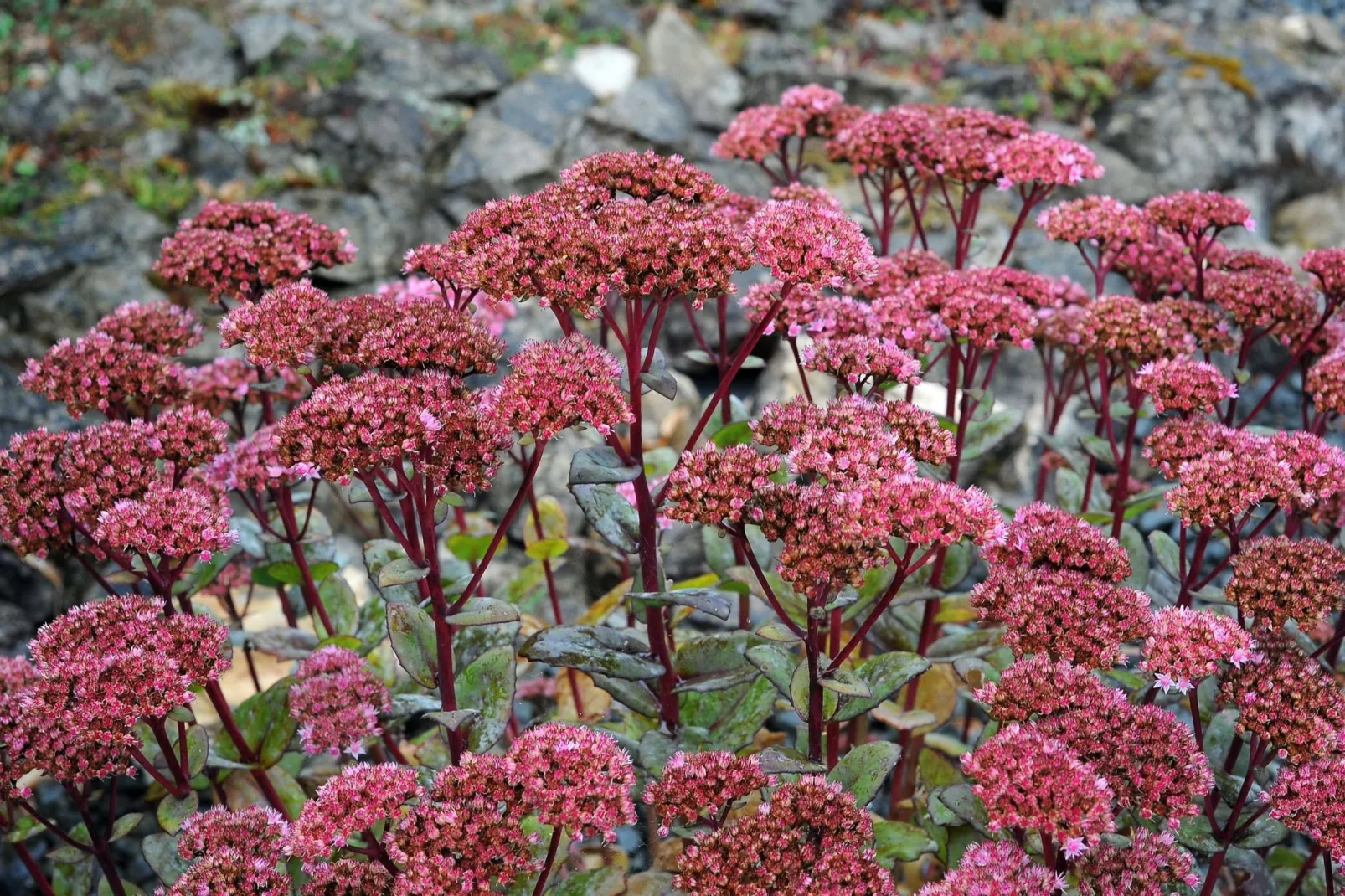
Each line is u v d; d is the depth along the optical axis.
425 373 1.24
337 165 2.24
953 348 1.41
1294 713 1.21
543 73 2.38
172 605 1.28
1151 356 1.37
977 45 2.60
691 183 1.30
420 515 1.24
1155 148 2.39
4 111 2.21
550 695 1.53
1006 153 1.45
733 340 2.00
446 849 1.17
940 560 1.35
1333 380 1.35
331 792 1.18
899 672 1.25
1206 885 1.25
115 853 1.53
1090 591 1.24
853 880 1.18
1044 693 1.21
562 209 1.27
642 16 2.61
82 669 1.21
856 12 2.74
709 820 1.23
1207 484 1.27
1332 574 1.25
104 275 1.99
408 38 2.45
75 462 1.28
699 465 1.22
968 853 1.17
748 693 1.33
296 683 1.31
